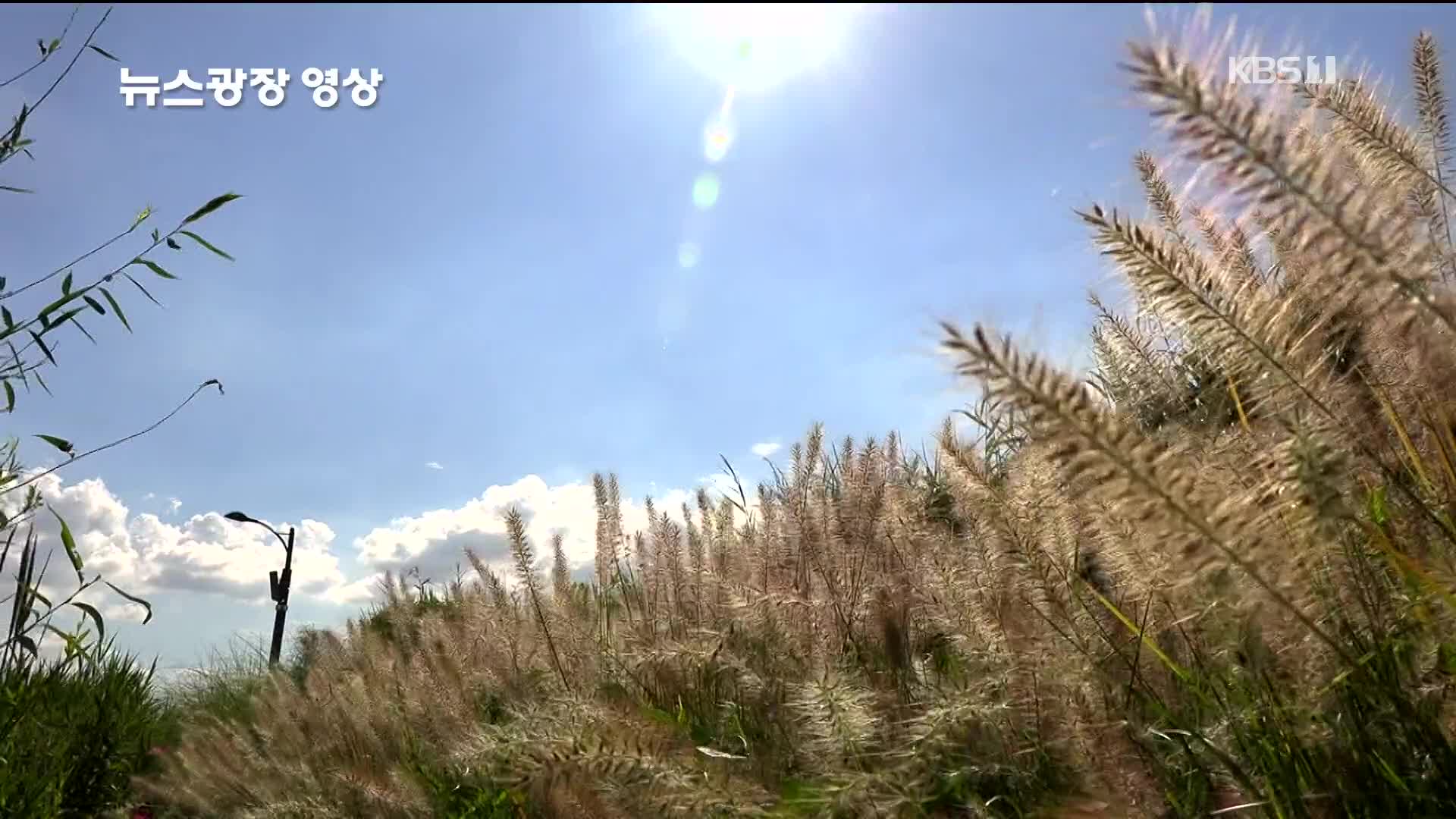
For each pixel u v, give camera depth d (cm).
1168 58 155
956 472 242
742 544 381
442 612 508
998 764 227
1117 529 206
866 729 217
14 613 376
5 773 416
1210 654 210
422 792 366
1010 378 153
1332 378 192
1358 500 191
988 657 236
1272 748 191
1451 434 201
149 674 625
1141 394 231
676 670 347
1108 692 216
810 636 303
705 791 205
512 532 394
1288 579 176
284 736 468
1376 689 181
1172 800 198
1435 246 167
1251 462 184
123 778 529
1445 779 174
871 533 339
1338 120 197
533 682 395
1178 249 189
